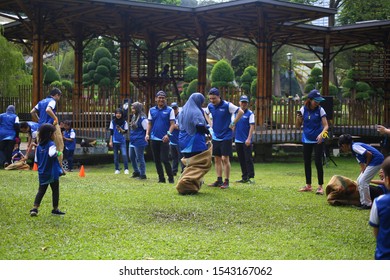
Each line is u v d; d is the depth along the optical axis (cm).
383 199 441
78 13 2058
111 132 1412
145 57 2738
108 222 747
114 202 886
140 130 1219
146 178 1244
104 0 1916
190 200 913
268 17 2144
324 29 2492
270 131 1920
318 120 1025
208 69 5222
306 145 1036
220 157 1069
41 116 1208
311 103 1019
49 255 595
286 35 2602
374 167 860
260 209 857
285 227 745
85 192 977
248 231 718
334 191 901
